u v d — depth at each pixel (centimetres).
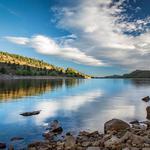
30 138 2103
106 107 4238
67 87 11119
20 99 5244
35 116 3192
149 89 10369
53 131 2328
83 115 3350
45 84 12938
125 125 2320
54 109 3894
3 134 2242
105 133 2264
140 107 4294
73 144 1752
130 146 1609
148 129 2323
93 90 9331
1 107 3991
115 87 12169
